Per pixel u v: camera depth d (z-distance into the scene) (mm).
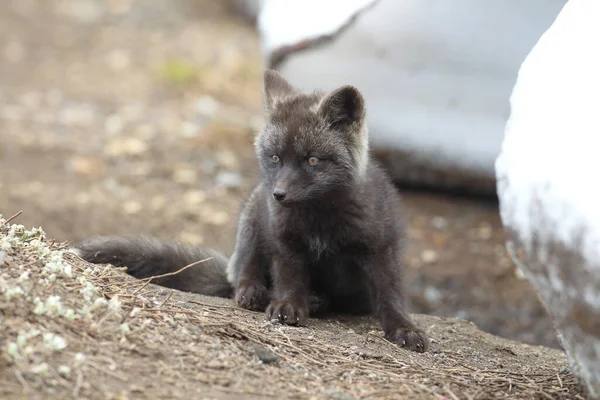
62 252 8727
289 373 7387
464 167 18188
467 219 18250
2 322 6586
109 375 6504
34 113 23500
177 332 7547
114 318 7316
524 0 16375
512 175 7191
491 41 16859
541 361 9664
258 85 28281
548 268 6684
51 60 29375
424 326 10648
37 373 6207
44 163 19531
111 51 30688
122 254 11188
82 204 17297
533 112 7238
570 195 6430
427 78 17578
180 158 20594
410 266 16297
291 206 9680
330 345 8531
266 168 10289
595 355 6477
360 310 10977
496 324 14953
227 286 11500
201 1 38375
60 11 35406
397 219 10398
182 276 11516
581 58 7074
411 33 17062
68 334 6816
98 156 20297
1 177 18312
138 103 25188
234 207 18172
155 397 6352
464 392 7547
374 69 17562
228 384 6844
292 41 16938
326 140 9766
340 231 9844
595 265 6137
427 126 17891
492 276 16188
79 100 25156
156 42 32062
